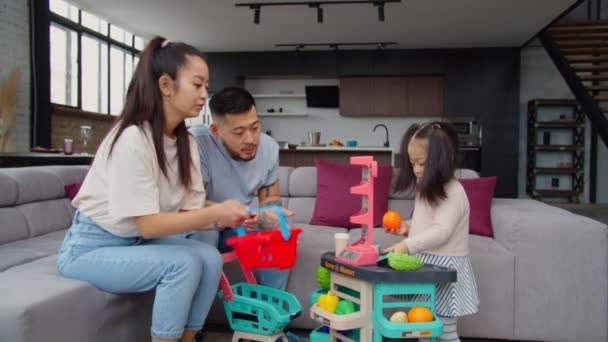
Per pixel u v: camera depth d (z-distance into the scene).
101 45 7.21
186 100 1.34
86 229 1.40
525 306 2.13
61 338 1.21
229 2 5.91
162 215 1.29
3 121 4.92
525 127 8.52
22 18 5.34
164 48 1.35
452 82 8.34
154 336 1.30
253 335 1.54
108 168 1.32
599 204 7.88
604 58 6.55
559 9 6.15
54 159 4.30
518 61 8.24
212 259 1.41
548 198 8.59
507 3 5.91
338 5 6.03
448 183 1.61
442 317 1.56
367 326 1.42
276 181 2.11
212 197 1.98
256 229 1.85
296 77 8.95
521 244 2.14
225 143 1.78
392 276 1.36
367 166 1.56
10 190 2.38
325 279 1.65
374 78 8.62
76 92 6.56
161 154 1.35
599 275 2.08
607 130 5.23
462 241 1.61
